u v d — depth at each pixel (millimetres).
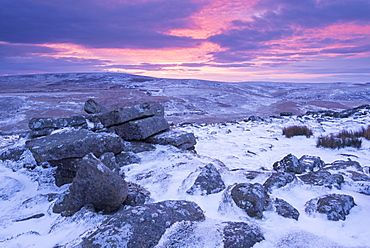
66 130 7941
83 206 4207
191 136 9078
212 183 4570
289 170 6117
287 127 14500
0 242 3479
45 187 6203
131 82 154875
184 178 5262
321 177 5156
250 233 2873
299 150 9609
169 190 4754
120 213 3086
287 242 2779
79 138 6438
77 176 4301
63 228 3695
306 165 6438
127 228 2723
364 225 3291
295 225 3291
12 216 4625
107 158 6141
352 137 10625
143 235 2688
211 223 3162
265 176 4957
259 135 13203
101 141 6492
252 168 7148
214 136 13047
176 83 147000
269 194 4293
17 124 39406
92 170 4109
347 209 3670
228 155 8852
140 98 77375
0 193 5734
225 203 3830
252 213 3512
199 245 2615
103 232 2676
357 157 7992
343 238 2959
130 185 4867
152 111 9430
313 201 3951
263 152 9352
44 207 4988
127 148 7984
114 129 8703
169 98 80250
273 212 3615
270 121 19625
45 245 3199
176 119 49219
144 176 5867
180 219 3135
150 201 4371
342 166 6137
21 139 8562
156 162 7070
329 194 4082
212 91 106938
